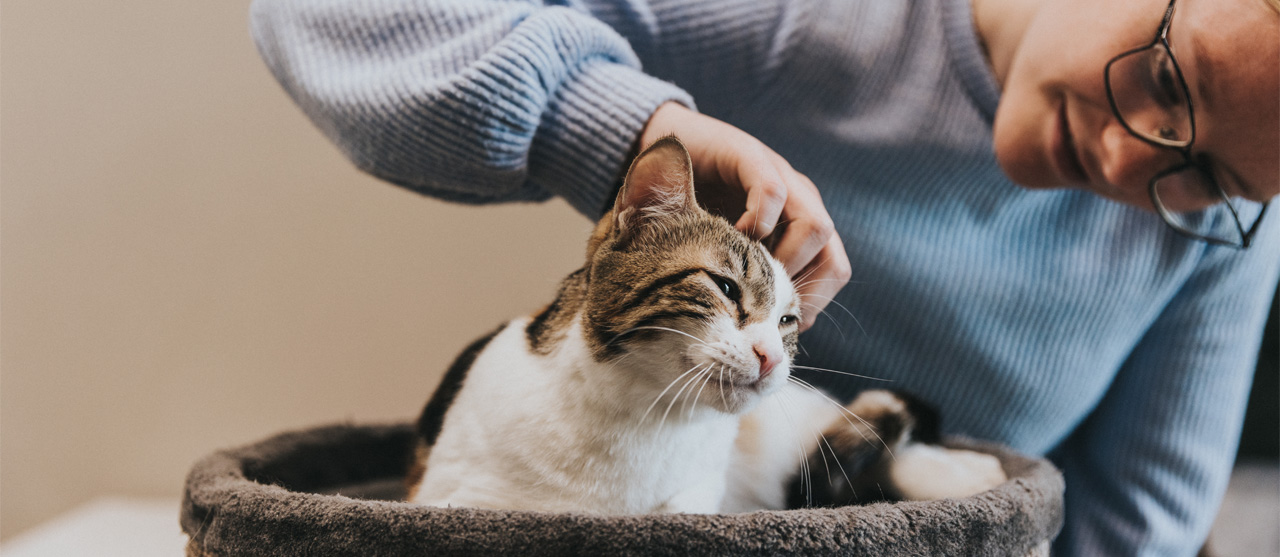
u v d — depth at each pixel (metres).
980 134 1.10
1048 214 1.18
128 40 1.44
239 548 0.66
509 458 0.73
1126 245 1.18
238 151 1.51
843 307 1.15
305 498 0.65
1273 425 2.20
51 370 1.54
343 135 0.94
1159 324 1.29
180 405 1.60
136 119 1.48
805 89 1.13
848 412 1.03
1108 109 0.82
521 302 1.63
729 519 0.60
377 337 1.62
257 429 1.63
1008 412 1.28
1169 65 0.75
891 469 1.01
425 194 1.04
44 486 1.58
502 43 0.83
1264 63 0.68
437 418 0.86
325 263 1.59
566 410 0.72
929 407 1.11
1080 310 1.21
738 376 0.71
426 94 0.83
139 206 1.51
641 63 1.13
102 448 1.59
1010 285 1.19
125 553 1.41
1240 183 0.79
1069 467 1.40
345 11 0.92
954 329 1.20
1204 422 1.26
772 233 0.81
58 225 1.49
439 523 0.59
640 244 0.75
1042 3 0.98
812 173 1.17
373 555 0.60
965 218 1.16
